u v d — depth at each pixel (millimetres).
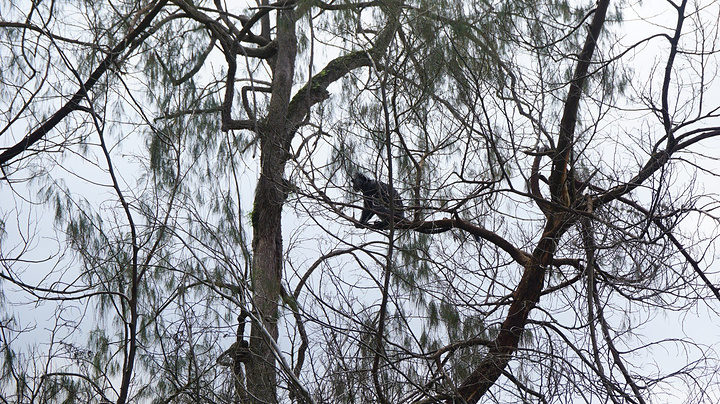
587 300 10211
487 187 10055
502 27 9133
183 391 9234
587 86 10781
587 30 10406
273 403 9406
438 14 8703
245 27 13180
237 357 10008
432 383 9727
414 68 8953
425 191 10477
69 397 9852
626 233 9789
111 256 10242
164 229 9781
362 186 10227
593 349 9938
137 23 13023
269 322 9922
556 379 9281
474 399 10102
